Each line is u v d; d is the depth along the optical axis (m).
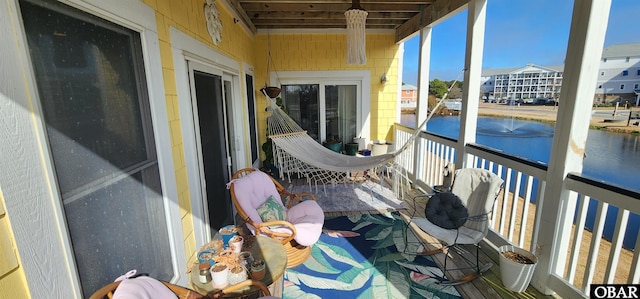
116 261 1.24
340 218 3.40
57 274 0.92
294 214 2.68
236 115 3.72
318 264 2.47
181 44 1.96
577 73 1.77
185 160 2.00
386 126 5.59
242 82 3.94
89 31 1.11
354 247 2.74
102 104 1.18
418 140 4.30
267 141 5.03
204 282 1.54
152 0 1.57
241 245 1.86
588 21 1.70
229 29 3.29
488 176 2.46
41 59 0.89
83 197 1.06
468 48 3.01
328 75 5.30
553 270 2.04
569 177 1.88
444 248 2.69
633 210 1.52
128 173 1.34
